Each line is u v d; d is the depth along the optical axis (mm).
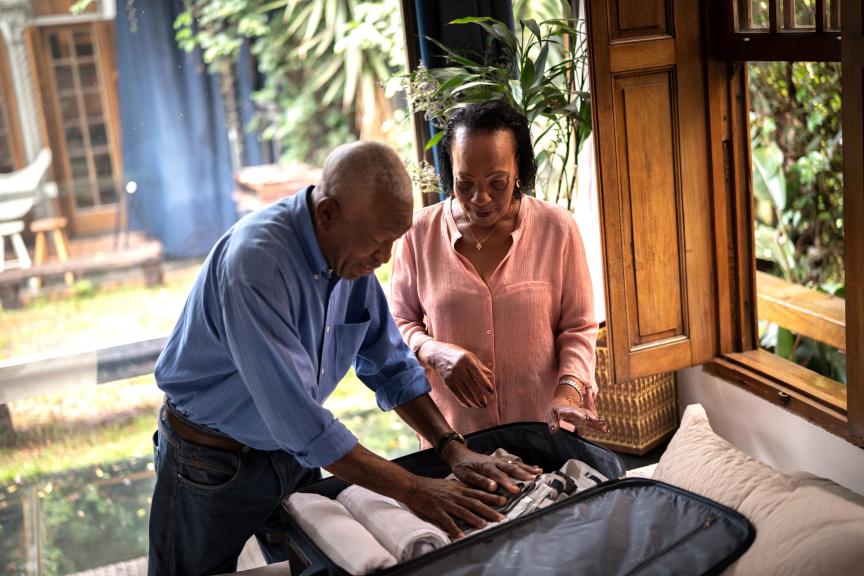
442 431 1722
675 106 2422
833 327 2746
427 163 2754
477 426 1948
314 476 1880
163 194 7738
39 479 4297
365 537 1472
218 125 7898
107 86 7473
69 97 7371
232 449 1709
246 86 7926
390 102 7906
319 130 8195
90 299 7219
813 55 2100
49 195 7363
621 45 2338
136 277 7570
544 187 3020
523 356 1911
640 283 2496
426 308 1968
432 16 2807
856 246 1896
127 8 7414
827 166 3404
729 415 2660
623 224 2443
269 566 1781
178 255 7809
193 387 1660
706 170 2484
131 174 7617
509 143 1757
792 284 3143
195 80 7742
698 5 2383
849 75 1841
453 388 1814
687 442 1798
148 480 4191
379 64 7715
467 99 2543
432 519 1512
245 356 1479
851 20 1818
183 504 1753
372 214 1428
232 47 7734
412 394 1758
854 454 2166
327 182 1451
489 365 1919
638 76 2379
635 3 2344
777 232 3480
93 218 7547
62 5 7234
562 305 1953
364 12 7531
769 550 1423
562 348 1918
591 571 1374
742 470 1645
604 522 1486
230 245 1513
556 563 1394
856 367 1960
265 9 7707
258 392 1499
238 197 7988
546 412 1948
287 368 1466
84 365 5992
